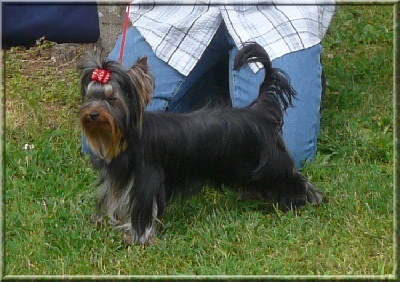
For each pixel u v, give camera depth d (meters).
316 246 5.65
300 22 7.01
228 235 5.77
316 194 6.29
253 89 6.72
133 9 7.23
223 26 7.00
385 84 8.59
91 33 9.34
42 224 5.93
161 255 5.57
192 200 6.30
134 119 5.37
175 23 6.93
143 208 5.56
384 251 5.58
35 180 6.71
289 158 6.13
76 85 8.47
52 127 7.77
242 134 5.84
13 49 9.39
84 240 5.70
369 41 9.60
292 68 6.83
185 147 5.67
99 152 5.45
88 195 6.30
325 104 8.09
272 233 5.79
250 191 6.18
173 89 6.89
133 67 5.36
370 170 6.74
